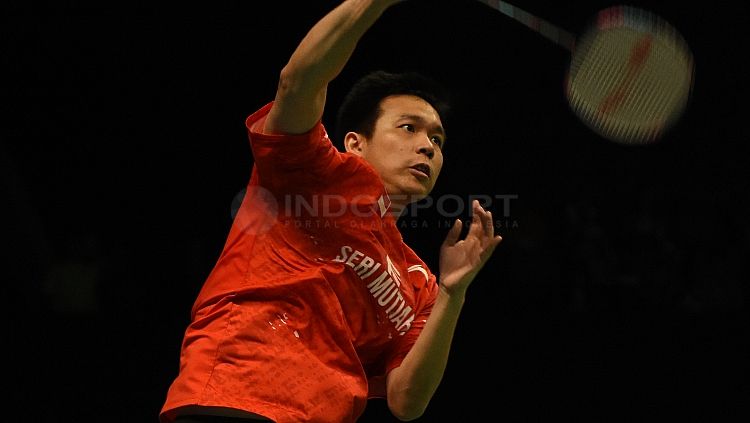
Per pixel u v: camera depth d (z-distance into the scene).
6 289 14.24
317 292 4.38
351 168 4.41
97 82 15.97
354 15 3.80
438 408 10.77
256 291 4.34
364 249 4.51
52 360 11.64
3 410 10.66
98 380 11.37
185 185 16.09
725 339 11.93
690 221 13.88
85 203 15.79
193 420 4.14
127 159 16.03
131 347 12.18
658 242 13.62
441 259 4.74
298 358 4.28
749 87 16.58
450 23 16.09
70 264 13.45
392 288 4.66
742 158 15.83
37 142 15.83
